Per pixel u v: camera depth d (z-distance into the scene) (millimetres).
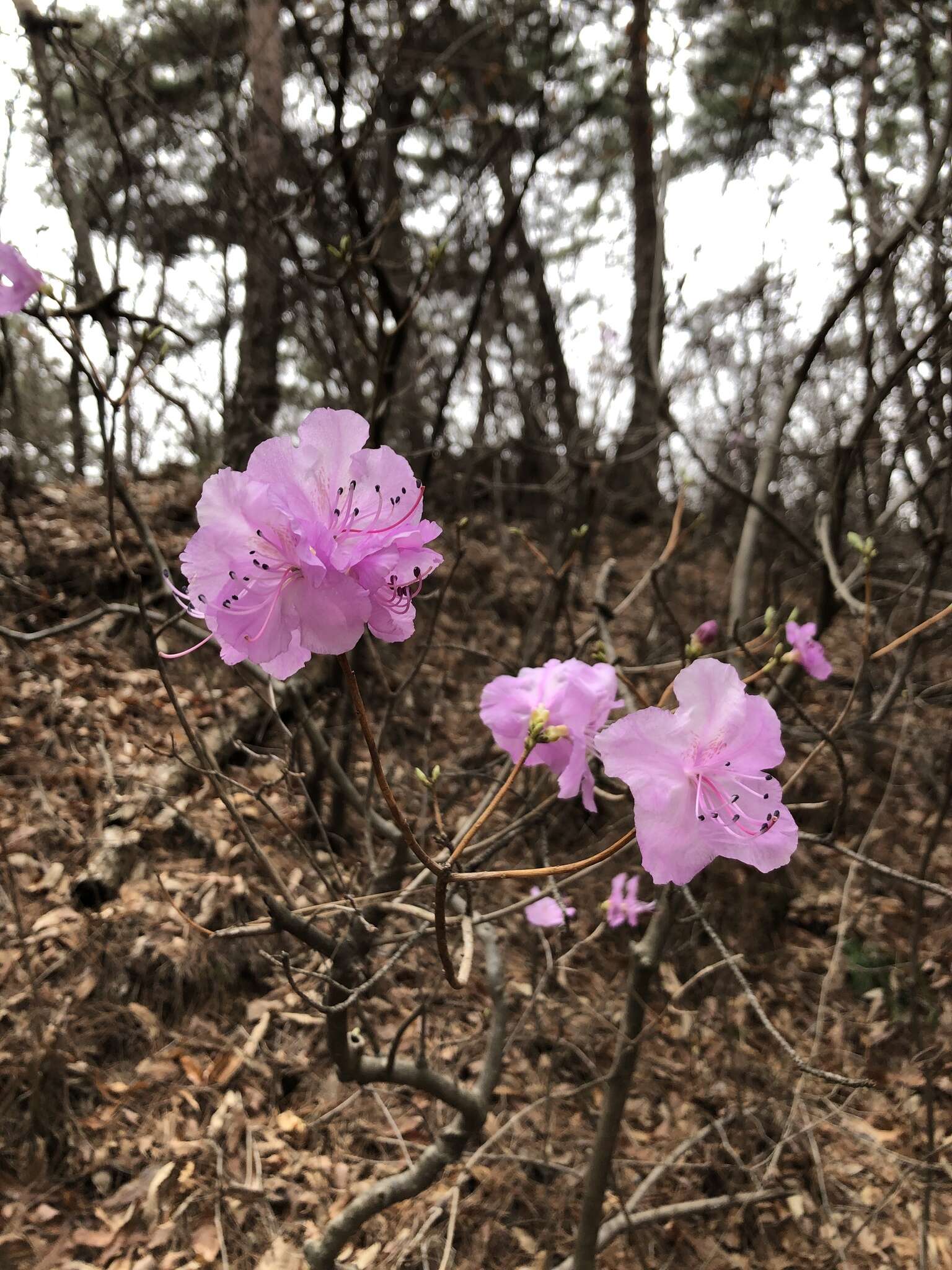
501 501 1316
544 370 1514
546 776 352
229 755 700
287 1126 502
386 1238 457
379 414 523
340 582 160
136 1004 526
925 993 674
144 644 794
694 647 343
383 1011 571
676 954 654
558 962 417
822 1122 471
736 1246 493
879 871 316
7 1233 419
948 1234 511
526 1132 526
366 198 1039
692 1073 591
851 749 839
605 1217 488
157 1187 450
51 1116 460
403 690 408
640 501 1575
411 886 329
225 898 582
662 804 192
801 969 703
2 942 521
